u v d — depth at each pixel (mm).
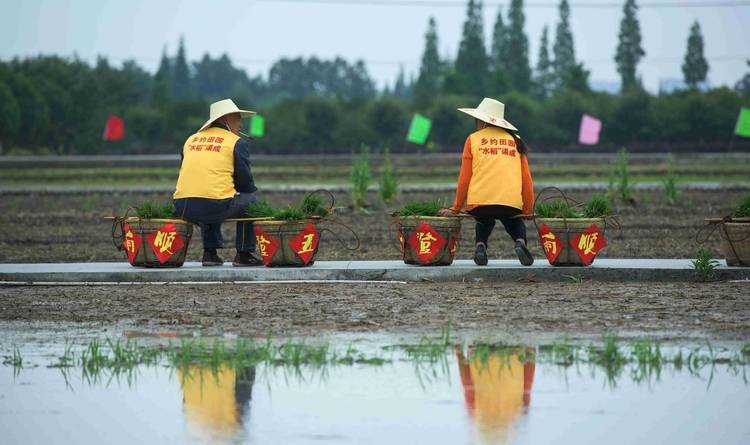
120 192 101500
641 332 26453
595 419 18672
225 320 28969
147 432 18125
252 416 19047
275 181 117438
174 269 37375
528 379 21594
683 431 17938
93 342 26062
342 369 22750
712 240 55625
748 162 157500
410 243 37344
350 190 95688
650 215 74375
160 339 26406
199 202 37219
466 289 34531
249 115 38656
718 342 25141
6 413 19500
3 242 58656
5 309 31297
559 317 28719
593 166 144125
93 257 50156
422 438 17562
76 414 19422
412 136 124812
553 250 36656
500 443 17312
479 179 36344
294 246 37125
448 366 22812
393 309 30359
